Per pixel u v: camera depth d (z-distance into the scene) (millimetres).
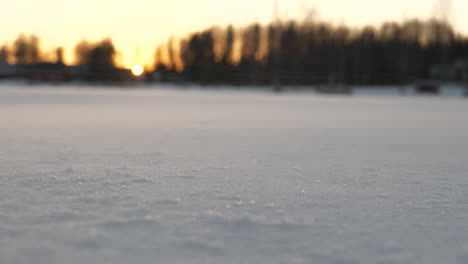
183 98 15164
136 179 2400
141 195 2035
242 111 9102
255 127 5758
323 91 25281
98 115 7359
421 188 2305
